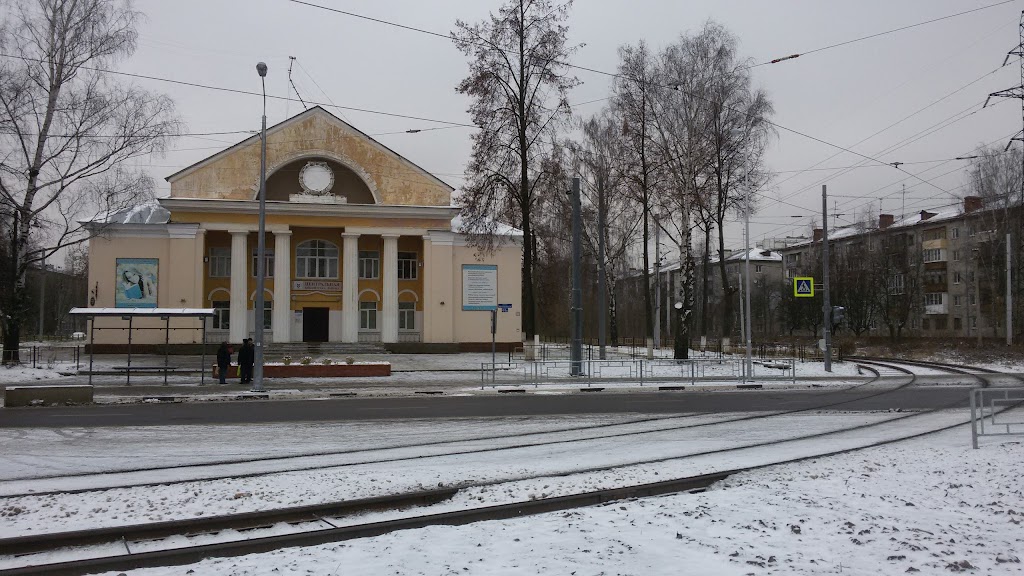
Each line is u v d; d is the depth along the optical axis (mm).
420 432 15508
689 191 36812
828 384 28500
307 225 46625
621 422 17047
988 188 56906
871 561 5879
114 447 13492
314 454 12852
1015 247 56188
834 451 12891
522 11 35031
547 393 25859
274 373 31078
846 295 73750
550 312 72125
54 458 12359
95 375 31391
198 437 14719
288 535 7316
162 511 8656
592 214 52906
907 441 14000
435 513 8609
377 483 10234
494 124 34938
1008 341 48875
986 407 19625
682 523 7254
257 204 45406
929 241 73688
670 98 37094
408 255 50000
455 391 26062
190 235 44594
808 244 92562
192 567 6129
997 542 6445
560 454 12836
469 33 34375
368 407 20734
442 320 48188
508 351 49281
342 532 7500
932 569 5664
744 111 37875
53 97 31797
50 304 97312
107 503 9008
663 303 97750
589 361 30234
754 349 47062
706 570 5652
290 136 46438
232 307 45281
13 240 32375
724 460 12102
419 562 6047
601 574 5602
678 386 27578
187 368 34375
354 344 45812
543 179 35812
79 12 31453
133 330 44156
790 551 6180
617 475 10758
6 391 20875
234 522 8141
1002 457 11227
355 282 47406
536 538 6805
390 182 47906
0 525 8023
